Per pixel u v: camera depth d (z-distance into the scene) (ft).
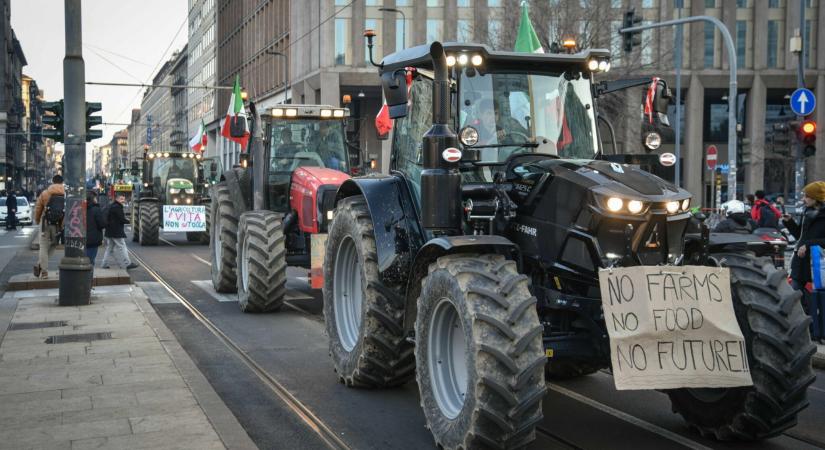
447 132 18.51
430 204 18.51
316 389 23.85
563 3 97.40
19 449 17.17
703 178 179.01
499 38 109.29
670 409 21.52
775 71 175.01
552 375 24.81
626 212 16.80
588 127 20.79
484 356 15.71
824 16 174.29
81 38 40.45
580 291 17.87
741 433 17.87
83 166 39.68
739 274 17.63
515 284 16.25
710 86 175.01
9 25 308.40
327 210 37.52
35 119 456.45
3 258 71.82
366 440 19.10
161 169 95.91
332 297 25.18
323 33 171.94
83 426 18.81
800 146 53.67
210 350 29.66
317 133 43.88
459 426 16.70
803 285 31.76
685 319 16.60
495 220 18.95
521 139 20.17
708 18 71.00
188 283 51.34
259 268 37.65
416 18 171.42
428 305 18.10
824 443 18.63
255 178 41.78
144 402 20.85
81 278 39.11
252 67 229.45
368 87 176.45
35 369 24.68
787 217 36.70
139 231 87.40
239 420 20.74
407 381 23.97
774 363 16.83
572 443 18.56
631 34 75.15
